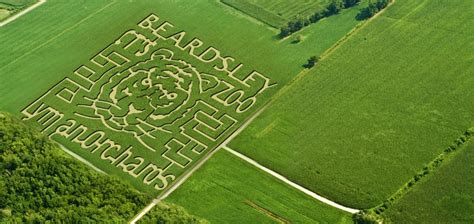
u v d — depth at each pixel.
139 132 189.75
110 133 190.12
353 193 172.25
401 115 185.88
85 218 166.50
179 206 172.12
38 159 175.38
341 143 181.75
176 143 186.62
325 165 178.00
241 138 185.62
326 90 193.38
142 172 181.25
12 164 174.00
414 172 174.50
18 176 172.12
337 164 177.88
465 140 178.88
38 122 193.12
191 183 177.62
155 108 194.62
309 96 192.50
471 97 188.00
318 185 174.62
